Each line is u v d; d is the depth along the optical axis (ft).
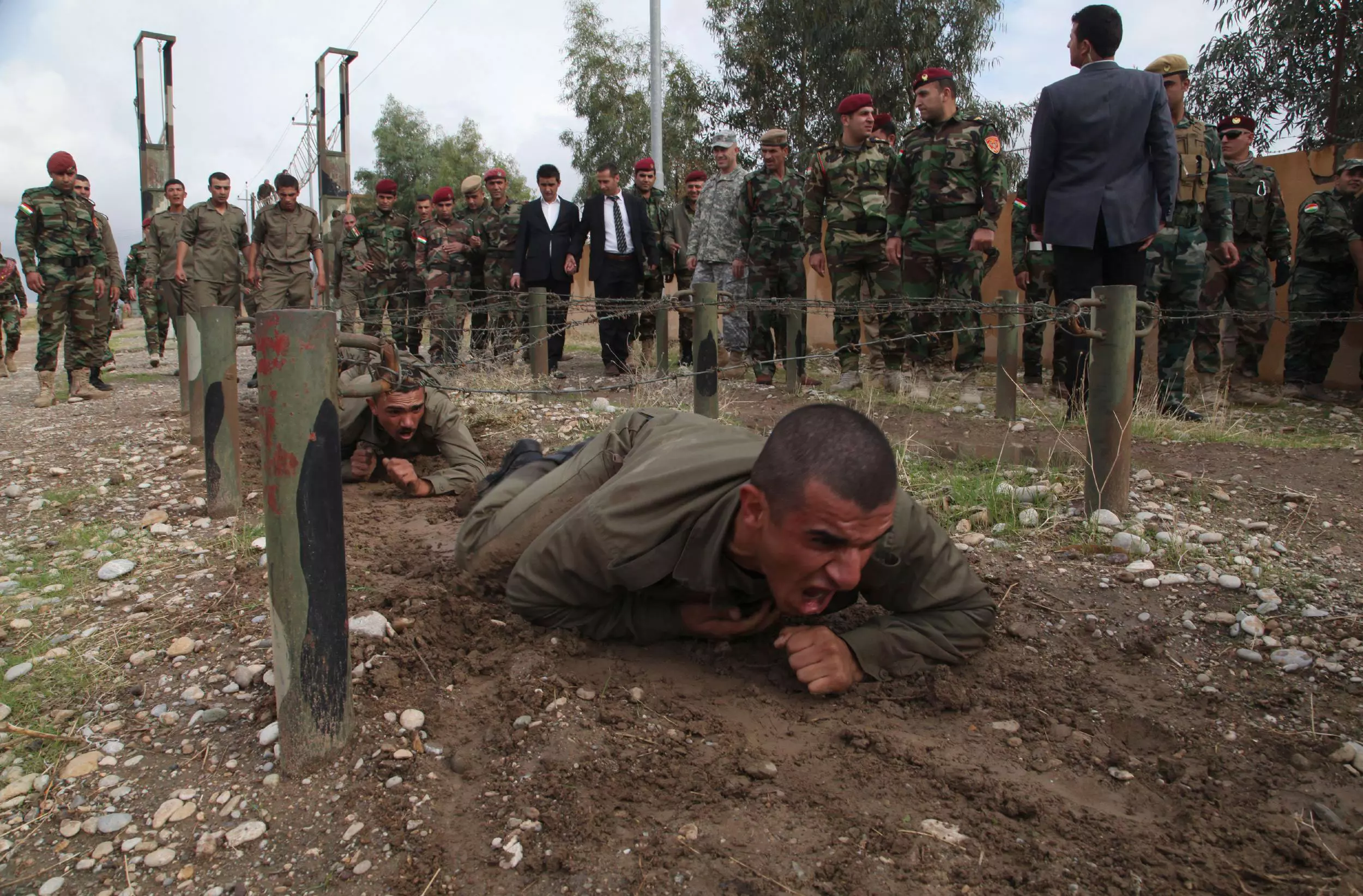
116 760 7.25
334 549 6.63
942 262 21.33
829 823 6.16
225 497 13.56
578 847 5.90
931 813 6.31
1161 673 8.39
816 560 6.21
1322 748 7.18
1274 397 25.17
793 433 6.19
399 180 130.00
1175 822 6.32
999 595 9.89
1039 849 5.91
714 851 5.85
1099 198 16.28
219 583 10.69
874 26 53.62
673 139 77.66
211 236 30.01
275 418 6.34
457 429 15.26
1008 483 13.70
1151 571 10.37
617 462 9.15
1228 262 20.94
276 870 5.96
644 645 8.73
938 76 20.57
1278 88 35.45
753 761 6.79
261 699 7.98
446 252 33.12
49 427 21.91
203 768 7.04
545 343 26.08
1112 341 11.68
